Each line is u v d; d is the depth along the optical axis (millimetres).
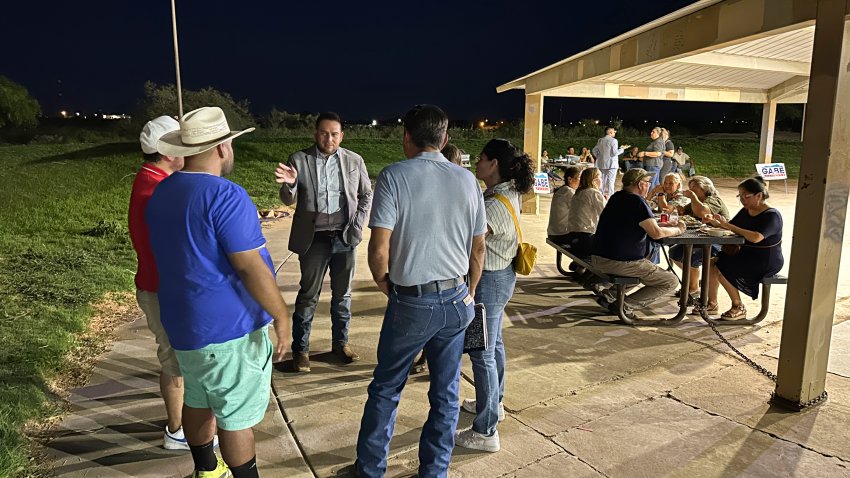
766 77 9680
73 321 4660
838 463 2891
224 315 2162
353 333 4738
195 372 2229
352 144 20672
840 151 3074
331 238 3844
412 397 3635
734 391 3674
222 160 2318
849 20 2914
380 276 2422
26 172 12969
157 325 2736
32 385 3533
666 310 5379
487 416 2984
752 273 4770
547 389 3730
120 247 7484
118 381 3775
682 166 13242
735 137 24797
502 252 2922
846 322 4852
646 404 3514
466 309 2482
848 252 7375
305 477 2820
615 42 5527
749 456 2957
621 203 4844
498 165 2969
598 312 5285
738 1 3688
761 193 4805
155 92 20141
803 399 3379
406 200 2350
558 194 6238
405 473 2855
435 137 2451
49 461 2896
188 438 2508
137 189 2629
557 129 24281
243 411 2285
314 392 3689
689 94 11141
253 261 2121
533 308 5406
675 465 2891
